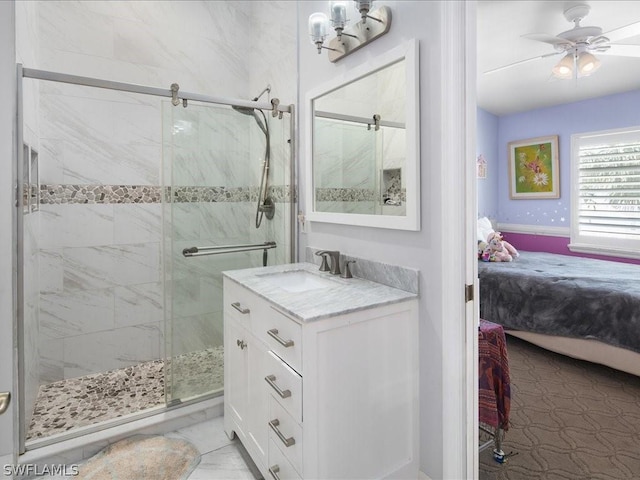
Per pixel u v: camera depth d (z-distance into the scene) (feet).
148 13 8.95
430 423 5.03
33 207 7.08
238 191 8.10
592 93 13.29
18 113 5.52
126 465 5.77
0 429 2.68
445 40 4.53
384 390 4.85
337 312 4.39
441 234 4.72
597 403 7.61
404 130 5.16
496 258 12.32
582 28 8.31
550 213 15.02
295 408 4.39
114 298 8.74
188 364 7.47
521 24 9.16
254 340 5.44
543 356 9.98
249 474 5.70
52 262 8.07
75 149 8.18
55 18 7.97
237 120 7.95
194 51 9.51
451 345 4.67
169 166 7.38
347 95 6.26
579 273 10.10
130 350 8.98
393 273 5.42
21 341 5.68
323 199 6.98
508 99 14.33
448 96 4.53
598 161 13.66
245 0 10.18
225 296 6.55
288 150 8.05
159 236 9.17
